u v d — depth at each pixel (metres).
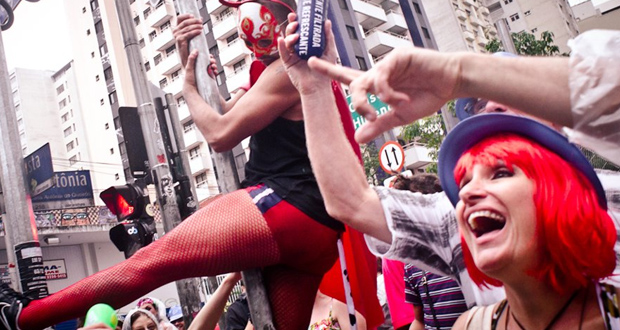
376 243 1.95
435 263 1.97
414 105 1.24
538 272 1.35
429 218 1.96
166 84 41.19
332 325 3.66
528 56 1.21
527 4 62.47
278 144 2.31
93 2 45.84
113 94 44.72
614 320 1.35
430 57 1.21
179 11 2.54
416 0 42.97
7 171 9.64
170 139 8.28
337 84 2.34
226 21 37.00
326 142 1.84
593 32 1.16
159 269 2.11
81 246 34.19
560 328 1.42
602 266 1.32
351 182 1.87
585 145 1.18
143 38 42.16
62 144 63.69
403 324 3.78
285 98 2.24
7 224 14.47
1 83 9.79
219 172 2.43
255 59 2.47
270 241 2.18
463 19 47.97
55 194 19.86
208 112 2.36
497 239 1.35
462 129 1.51
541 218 1.32
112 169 45.06
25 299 2.17
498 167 1.38
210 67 2.49
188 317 7.46
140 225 8.09
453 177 1.59
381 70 1.20
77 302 2.09
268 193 2.21
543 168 1.33
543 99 1.17
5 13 10.01
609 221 1.36
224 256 2.14
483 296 1.97
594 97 1.12
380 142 28.39
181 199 8.21
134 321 4.30
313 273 2.37
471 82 1.20
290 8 2.34
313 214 2.21
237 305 5.06
